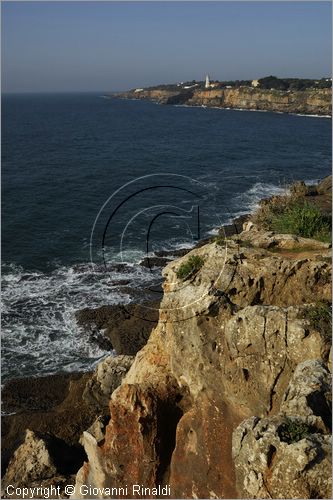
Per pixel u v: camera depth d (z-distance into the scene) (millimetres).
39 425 16750
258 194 49688
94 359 21031
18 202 46000
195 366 10242
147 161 70750
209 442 9508
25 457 14242
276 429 7480
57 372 20250
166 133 110125
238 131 113375
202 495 9391
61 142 93188
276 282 10508
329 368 8516
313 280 10297
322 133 108688
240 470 7652
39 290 27250
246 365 9219
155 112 187750
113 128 122688
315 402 7949
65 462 14625
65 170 62781
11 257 32375
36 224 39406
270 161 70938
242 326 9328
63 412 17234
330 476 6914
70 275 29359
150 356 11906
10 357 21141
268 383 8898
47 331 22969
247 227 15758
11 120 146875
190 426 9984
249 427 7754
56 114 178625
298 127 121938
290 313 9164
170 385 10914
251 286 10570
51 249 33938
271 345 9023
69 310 24875
